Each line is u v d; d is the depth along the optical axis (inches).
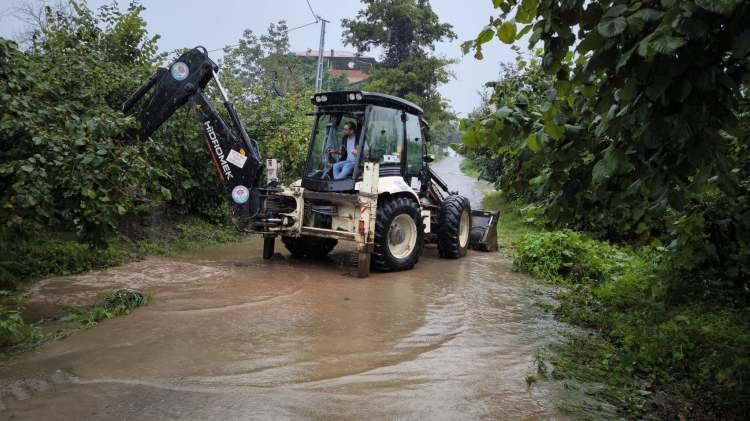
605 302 247.4
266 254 331.6
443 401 138.8
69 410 124.9
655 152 108.1
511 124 136.1
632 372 163.2
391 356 171.2
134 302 212.2
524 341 194.9
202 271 283.6
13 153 205.8
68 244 296.2
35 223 234.2
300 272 294.8
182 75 293.4
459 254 376.8
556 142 135.8
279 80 1296.8
